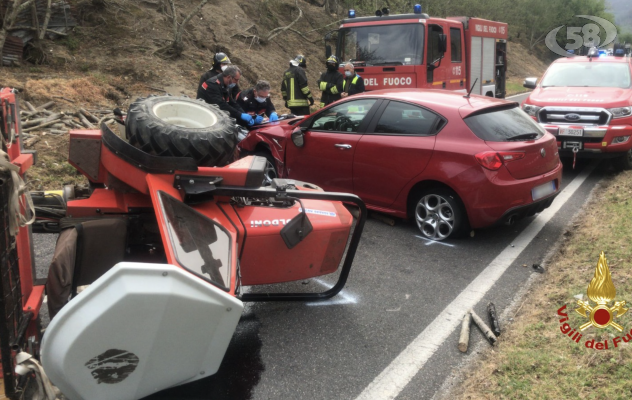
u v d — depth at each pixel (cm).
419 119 584
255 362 356
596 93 880
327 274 461
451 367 355
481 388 321
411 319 418
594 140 830
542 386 312
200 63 1392
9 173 233
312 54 1903
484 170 531
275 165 721
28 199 251
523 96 2236
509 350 358
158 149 342
